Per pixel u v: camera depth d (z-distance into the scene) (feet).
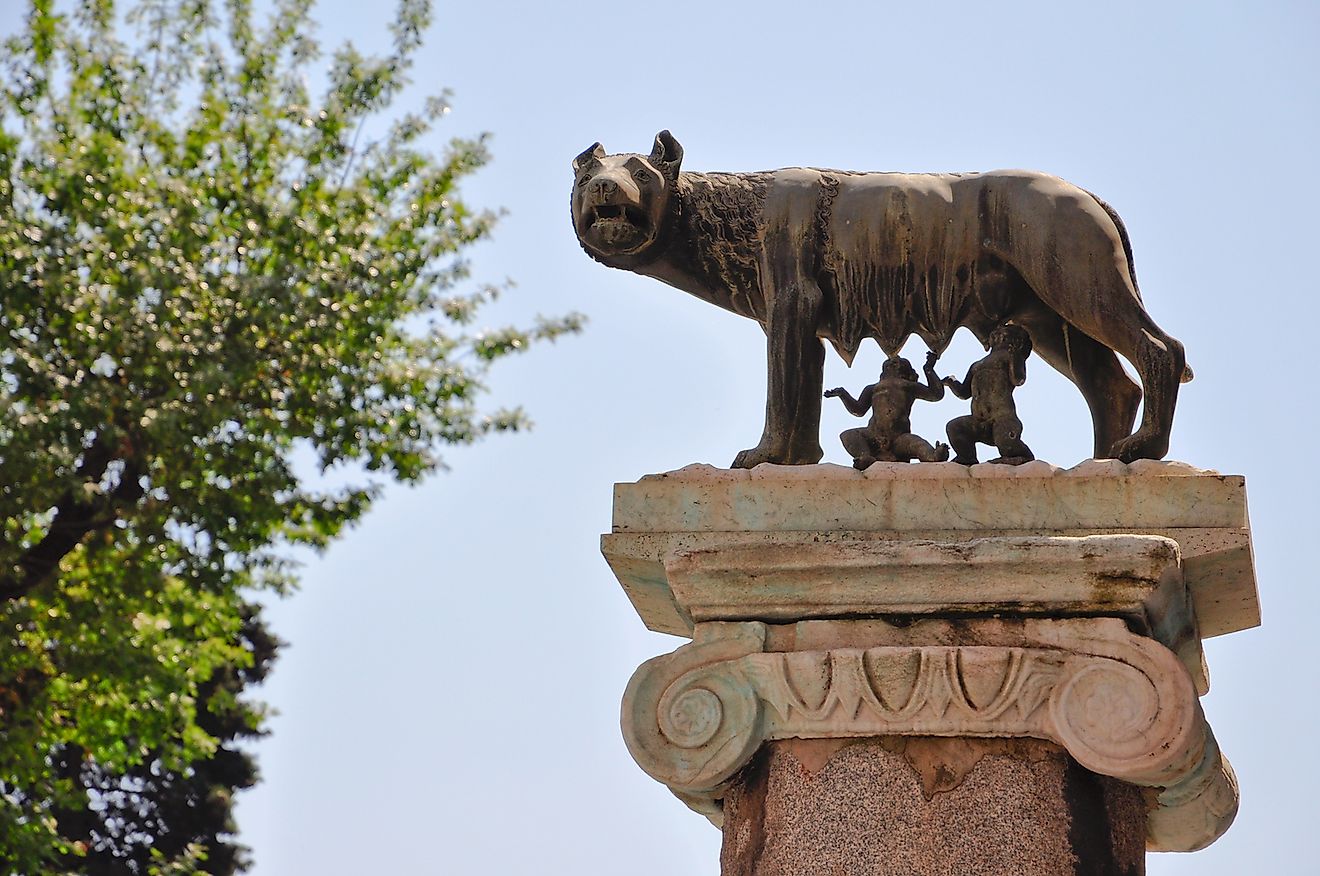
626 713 29.94
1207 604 30.78
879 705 28.94
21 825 40.14
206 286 40.60
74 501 38.99
